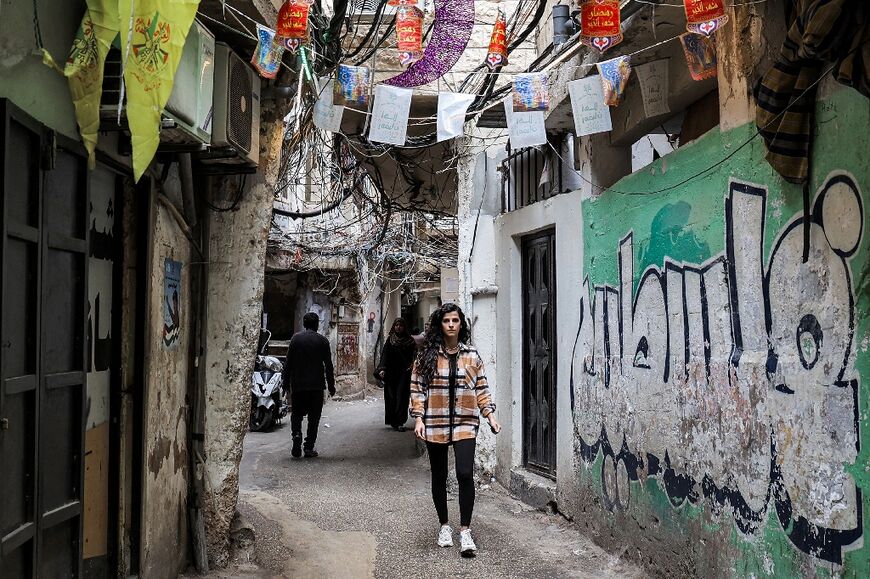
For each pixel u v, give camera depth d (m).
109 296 4.07
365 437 12.52
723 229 4.25
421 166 11.76
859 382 3.08
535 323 7.88
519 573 5.35
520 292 8.19
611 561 5.56
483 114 6.82
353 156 10.90
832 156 3.27
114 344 4.11
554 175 7.36
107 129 3.59
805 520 3.44
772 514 3.72
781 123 3.46
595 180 6.30
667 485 4.89
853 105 3.11
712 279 4.37
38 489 2.98
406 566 5.51
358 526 6.65
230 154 4.59
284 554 5.70
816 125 3.38
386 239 18.33
